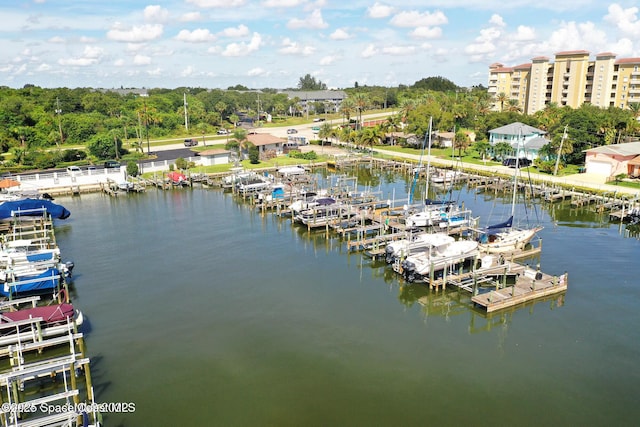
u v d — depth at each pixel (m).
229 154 111.50
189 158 110.62
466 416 28.92
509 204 78.31
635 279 48.00
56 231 65.00
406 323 40.09
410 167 105.44
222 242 60.28
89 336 37.69
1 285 42.81
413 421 28.45
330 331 38.69
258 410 29.39
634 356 35.16
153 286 47.03
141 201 82.44
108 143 111.56
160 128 156.62
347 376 32.81
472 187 90.94
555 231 63.66
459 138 110.44
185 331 38.56
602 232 63.09
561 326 39.38
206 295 45.16
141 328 39.03
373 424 28.19
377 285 47.53
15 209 60.78
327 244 59.47
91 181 90.75
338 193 79.50
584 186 82.94
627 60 150.25
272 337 37.78
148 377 32.59
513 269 47.28
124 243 59.88
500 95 162.88
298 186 84.56
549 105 143.50
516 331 38.69
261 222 69.06
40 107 153.75
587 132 102.25
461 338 37.72
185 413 29.12
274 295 45.16
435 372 33.28
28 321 33.22
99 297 44.56
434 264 46.84
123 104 178.12
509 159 104.31
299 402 30.16
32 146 127.75
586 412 29.36
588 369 33.62
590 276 48.78
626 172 89.50
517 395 30.88
